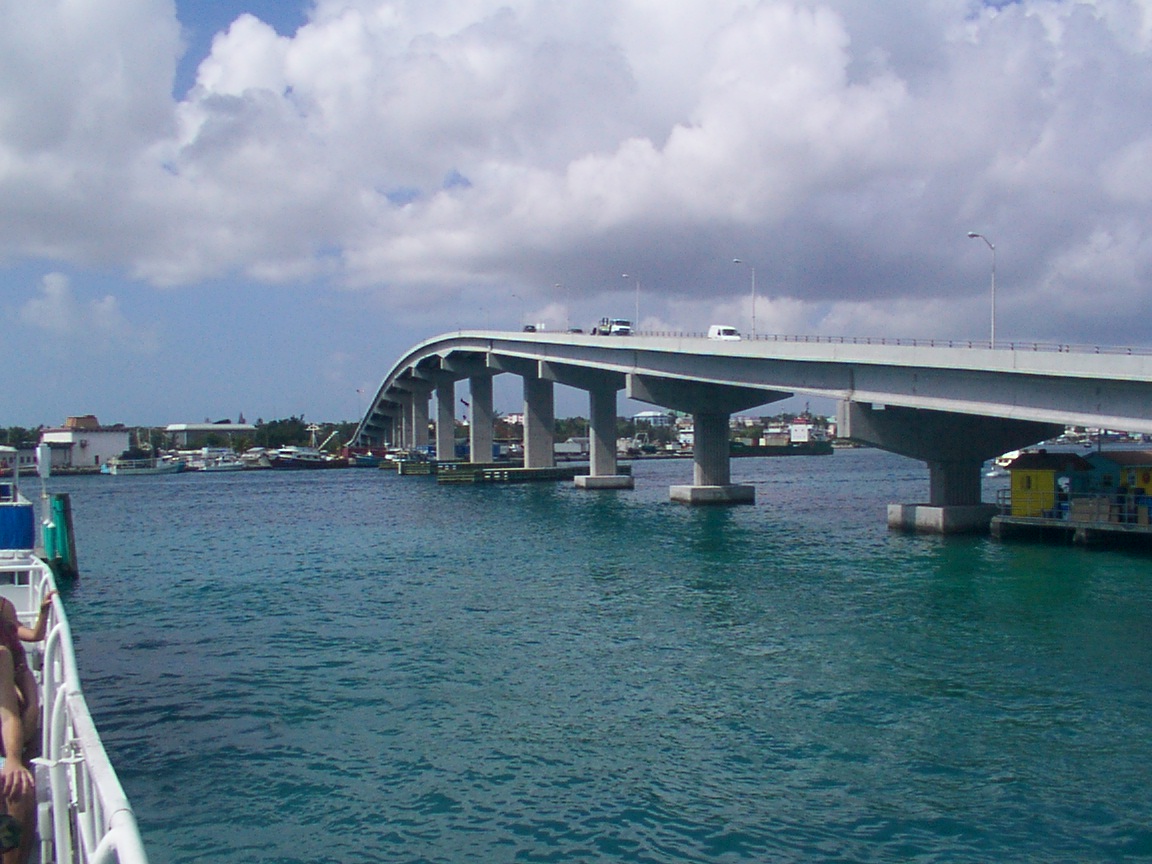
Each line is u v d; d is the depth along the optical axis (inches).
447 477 4790.8
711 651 1112.8
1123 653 1079.6
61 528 1770.4
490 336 4697.3
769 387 2544.3
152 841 640.4
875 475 5669.3
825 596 1446.9
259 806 693.9
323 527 2736.2
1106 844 625.3
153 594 1603.1
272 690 979.9
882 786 716.7
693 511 2999.5
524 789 719.7
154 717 893.8
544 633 1221.1
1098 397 1642.5
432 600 1476.4
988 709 886.4
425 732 845.2
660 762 768.3
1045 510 2050.9
